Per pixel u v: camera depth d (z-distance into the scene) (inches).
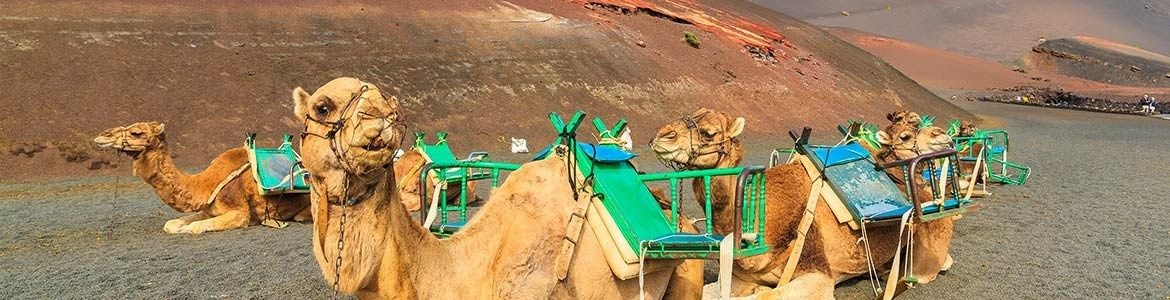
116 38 847.1
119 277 305.9
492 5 1333.7
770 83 1513.3
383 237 138.3
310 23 1036.5
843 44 2458.2
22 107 701.9
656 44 1461.6
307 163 136.7
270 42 959.0
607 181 161.6
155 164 386.6
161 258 340.2
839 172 245.4
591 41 1326.3
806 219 230.5
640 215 160.9
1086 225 441.1
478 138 939.3
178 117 770.2
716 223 241.0
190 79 830.5
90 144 694.5
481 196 544.7
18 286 294.7
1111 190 608.4
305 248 360.5
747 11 2541.8
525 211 158.2
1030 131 1542.8
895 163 252.7
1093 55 4035.4
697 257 155.6
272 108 844.0
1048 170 770.2
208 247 363.6
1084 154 983.0
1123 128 1641.2
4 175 628.4
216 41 917.8
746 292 243.1
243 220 415.5
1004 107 2442.2
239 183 416.2
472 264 152.1
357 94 133.2
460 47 1137.4
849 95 1697.8
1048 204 524.7
